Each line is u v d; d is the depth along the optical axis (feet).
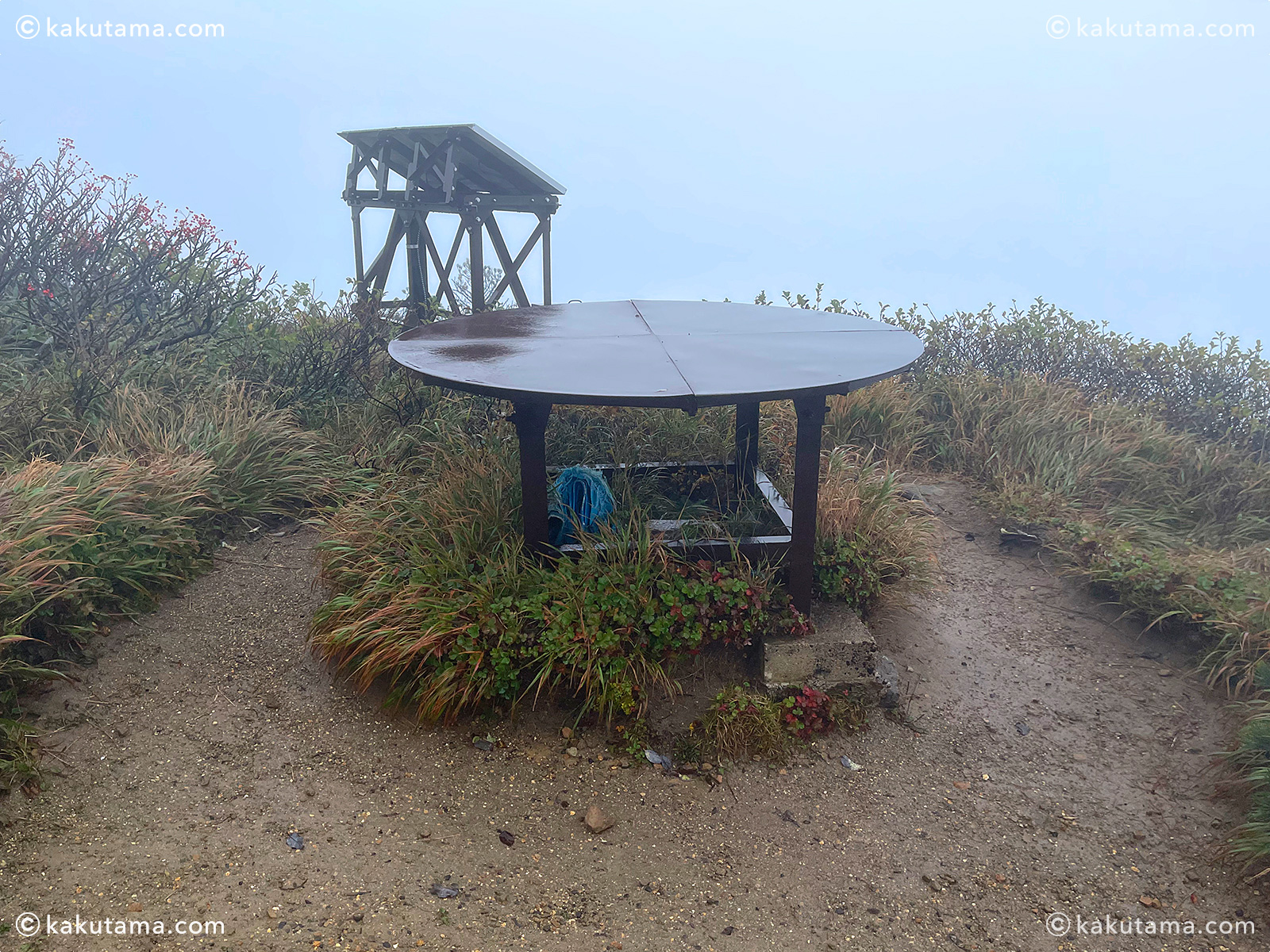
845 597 12.90
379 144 27.22
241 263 21.43
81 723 10.17
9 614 10.53
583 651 10.89
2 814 8.65
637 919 8.58
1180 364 22.89
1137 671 13.29
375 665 11.00
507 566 11.80
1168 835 10.11
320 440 17.79
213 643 12.14
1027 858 9.71
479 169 27.71
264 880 8.46
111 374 17.63
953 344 25.25
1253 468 18.92
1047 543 16.85
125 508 13.25
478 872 8.96
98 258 20.58
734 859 9.48
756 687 11.73
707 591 11.60
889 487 15.67
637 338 13.28
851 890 9.16
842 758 11.14
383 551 12.87
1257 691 12.10
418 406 19.39
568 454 17.02
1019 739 11.84
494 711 11.10
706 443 18.02
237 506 15.38
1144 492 18.69
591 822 9.73
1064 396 22.15
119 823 8.90
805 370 11.02
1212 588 13.85
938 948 8.49
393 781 10.07
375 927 8.09
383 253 27.45
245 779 9.81
